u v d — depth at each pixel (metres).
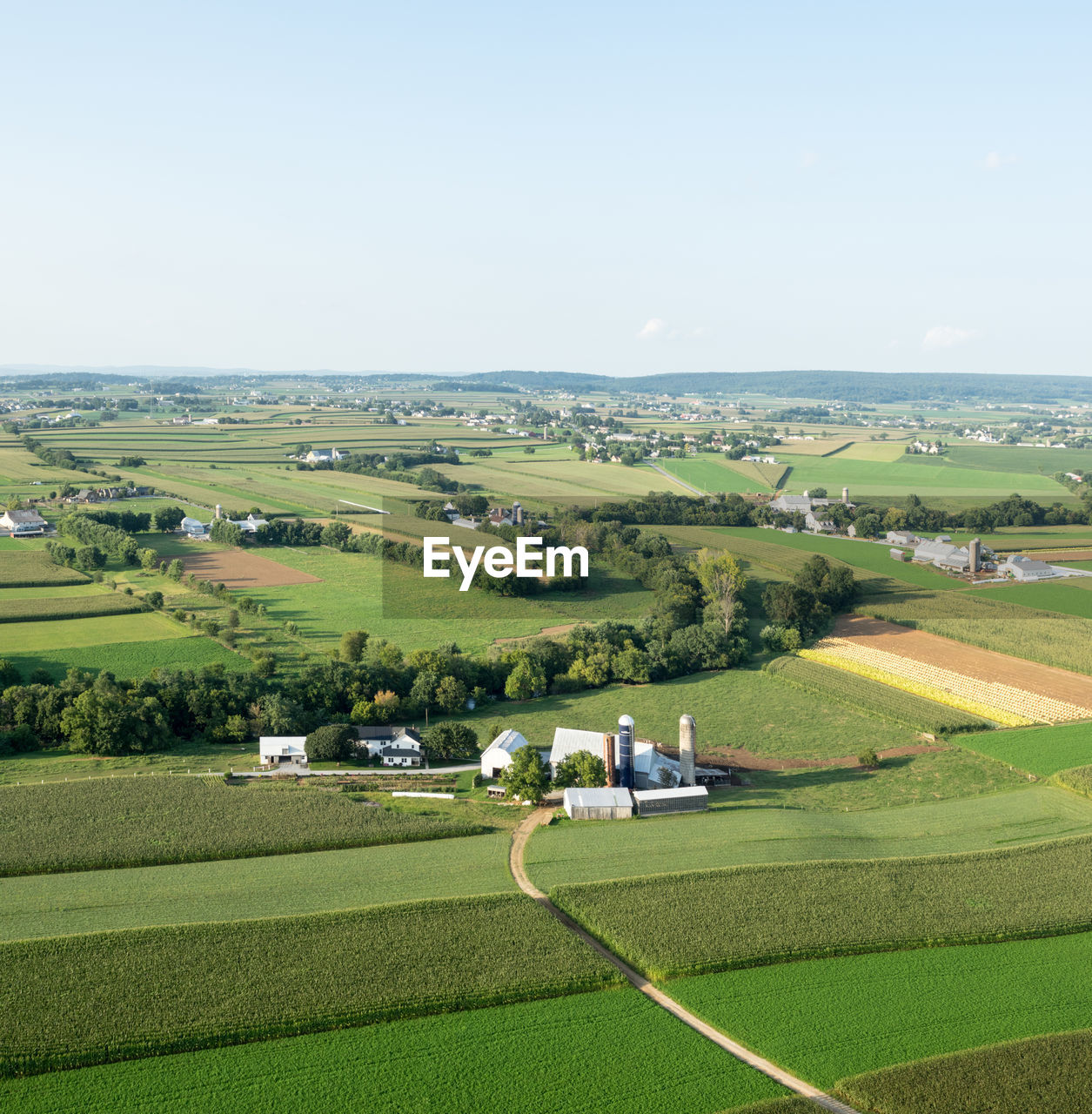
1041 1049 65.69
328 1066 64.62
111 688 130.25
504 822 105.69
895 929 81.31
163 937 79.19
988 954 78.56
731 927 81.56
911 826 103.88
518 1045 66.69
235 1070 64.31
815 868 92.19
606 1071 63.94
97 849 94.69
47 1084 63.12
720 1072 63.81
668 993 73.06
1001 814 106.50
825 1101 61.53
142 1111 60.38
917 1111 60.16
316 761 124.06
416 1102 61.19
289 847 97.06
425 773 121.31
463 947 78.12
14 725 126.06
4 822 100.31
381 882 90.50
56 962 75.75
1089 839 98.56
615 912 84.12
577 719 138.50
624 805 106.38
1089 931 82.31
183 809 104.56
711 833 101.62
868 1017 69.88
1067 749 124.88
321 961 76.19
